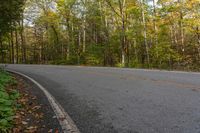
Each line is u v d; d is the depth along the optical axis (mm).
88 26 47281
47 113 7754
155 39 35594
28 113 7961
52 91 11484
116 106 7906
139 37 36125
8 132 6227
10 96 10008
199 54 34125
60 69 23219
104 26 42625
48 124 6672
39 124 6750
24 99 9961
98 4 40906
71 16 44594
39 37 59250
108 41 41562
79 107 8164
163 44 33469
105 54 42031
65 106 8453
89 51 42219
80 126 6316
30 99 10078
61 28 49875
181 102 7812
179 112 6773
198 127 5590
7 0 15656
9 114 7375
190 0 30562
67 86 12594
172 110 7000
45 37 57719
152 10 35156
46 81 15062
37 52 64062
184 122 5973
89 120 6727
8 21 16953
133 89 10586
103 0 37125
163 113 6785
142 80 13117
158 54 33375
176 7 31766
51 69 23547
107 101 8680
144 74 16000
